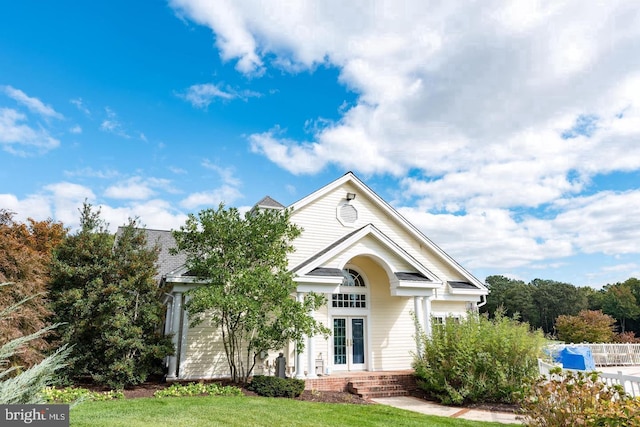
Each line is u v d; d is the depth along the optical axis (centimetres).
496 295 8375
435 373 1393
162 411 877
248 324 1257
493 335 1384
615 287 7556
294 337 1308
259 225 1378
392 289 1692
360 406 1131
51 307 1325
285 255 1457
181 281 1453
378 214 1939
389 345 1794
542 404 643
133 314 1394
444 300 1959
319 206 1822
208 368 1474
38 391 432
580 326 3388
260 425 811
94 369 1331
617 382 980
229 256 1320
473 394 1315
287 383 1254
